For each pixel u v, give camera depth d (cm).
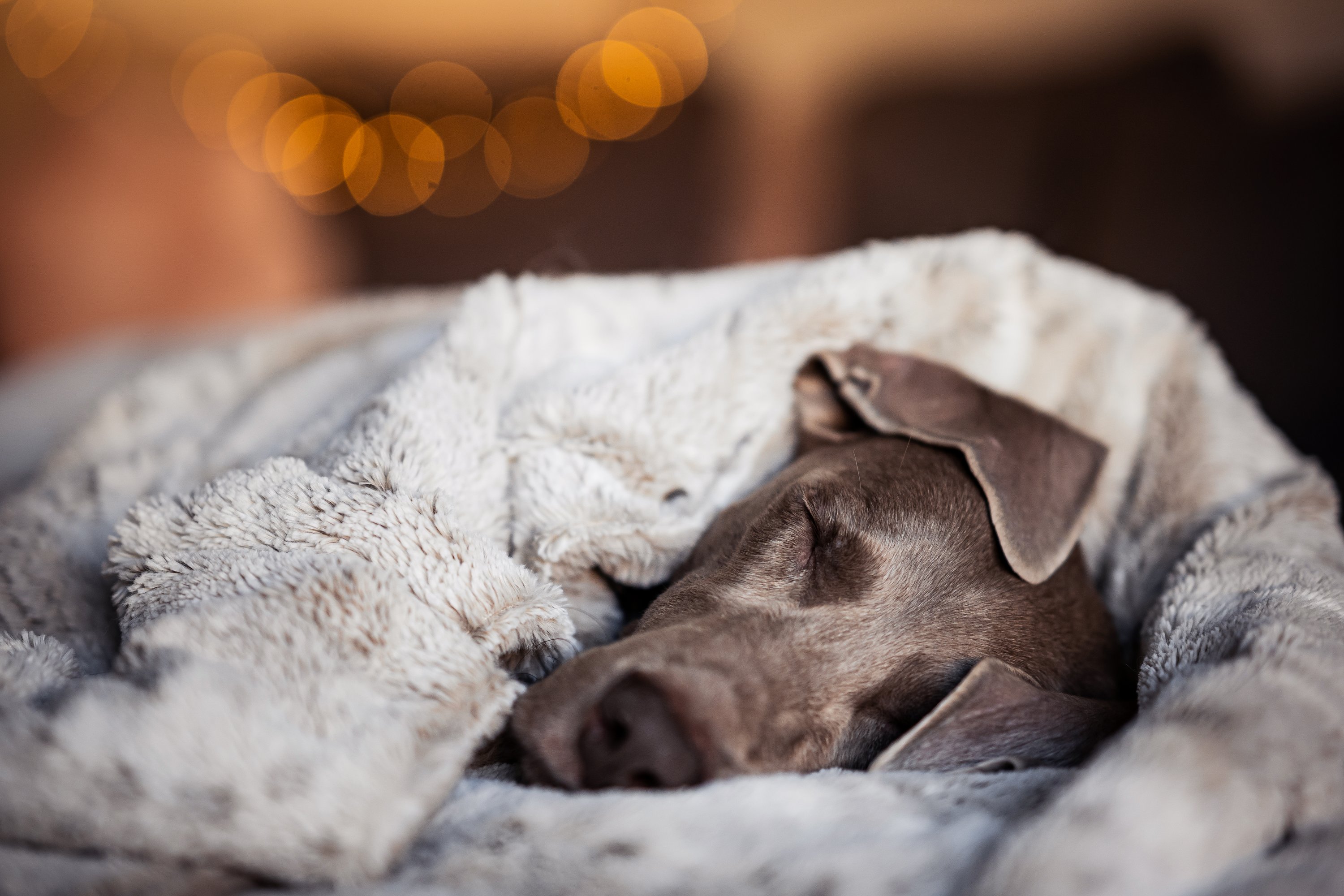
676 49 174
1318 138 131
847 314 61
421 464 50
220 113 169
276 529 45
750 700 45
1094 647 53
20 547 57
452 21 185
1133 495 62
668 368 58
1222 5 138
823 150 173
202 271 162
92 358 102
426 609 43
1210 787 35
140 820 35
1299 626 43
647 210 171
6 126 159
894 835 38
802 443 59
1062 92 152
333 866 36
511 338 61
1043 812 35
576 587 53
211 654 39
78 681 39
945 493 52
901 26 169
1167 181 140
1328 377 125
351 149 168
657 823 37
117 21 167
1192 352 65
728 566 51
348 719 38
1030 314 65
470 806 40
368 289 167
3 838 36
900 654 49
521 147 172
